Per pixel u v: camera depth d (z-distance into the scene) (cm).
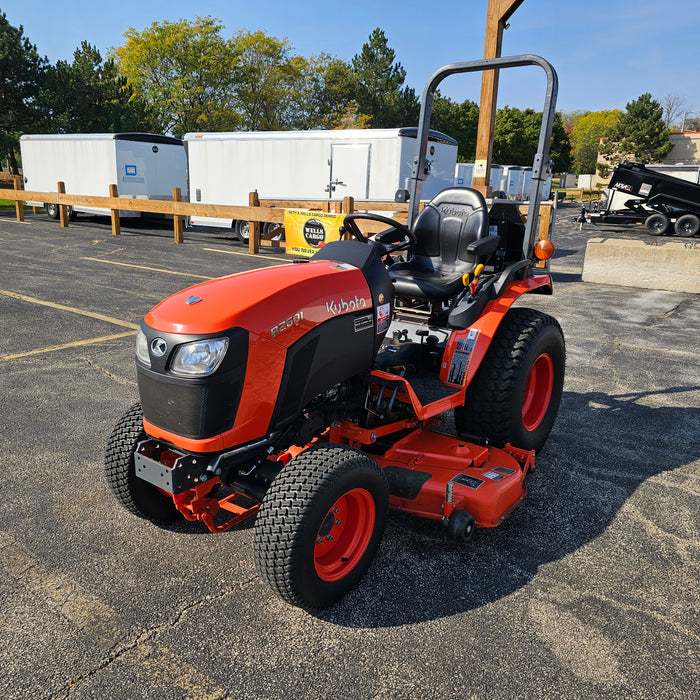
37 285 895
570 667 223
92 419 435
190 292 262
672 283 1013
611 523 322
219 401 237
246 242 1489
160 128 4072
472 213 395
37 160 1895
